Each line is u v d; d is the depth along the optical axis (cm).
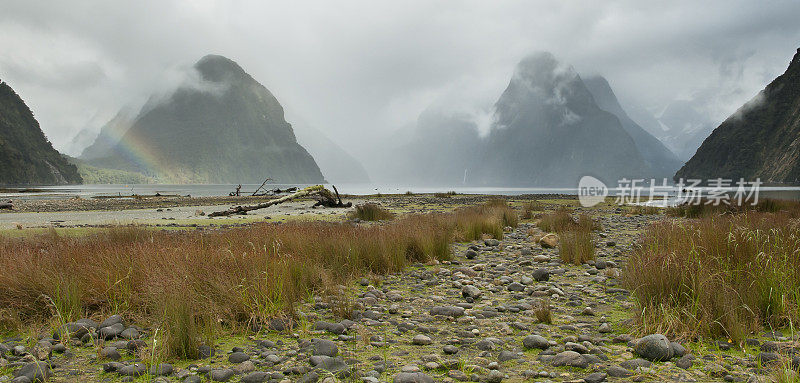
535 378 366
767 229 896
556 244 1259
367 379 350
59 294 549
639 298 572
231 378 371
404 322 539
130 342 436
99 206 3309
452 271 906
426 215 1723
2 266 598
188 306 473
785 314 502
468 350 446
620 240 1398
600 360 407
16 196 5972
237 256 674
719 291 516
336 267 805
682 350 423
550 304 647
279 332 505
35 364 381
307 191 2998
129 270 610
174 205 3444
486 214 1819
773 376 352
